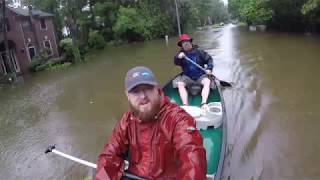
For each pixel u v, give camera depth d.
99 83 5.99
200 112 2.33
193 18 23.77
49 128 3.69
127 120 1.10
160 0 18.77
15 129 3.91
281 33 11.30
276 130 2.75
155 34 17.62
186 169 0.94
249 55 6.61
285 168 2.20
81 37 15.27
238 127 2.86
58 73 8.42
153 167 1.07
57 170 2.61
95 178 1.11
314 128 2.73
